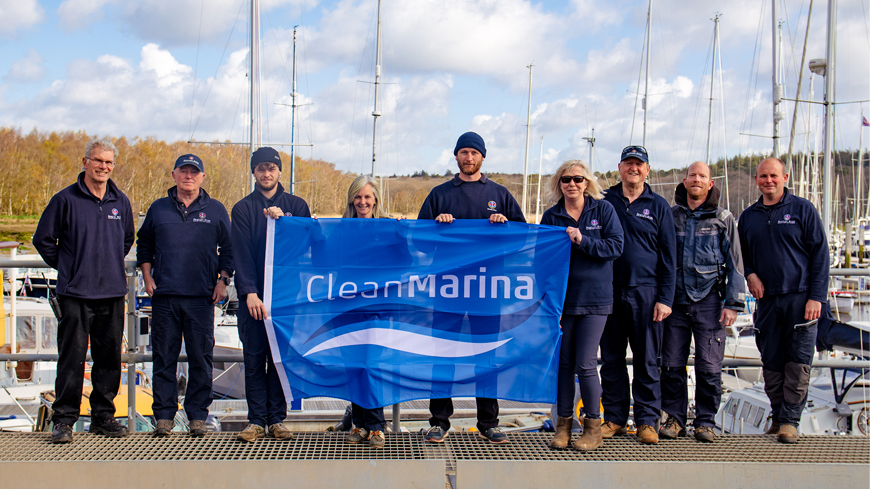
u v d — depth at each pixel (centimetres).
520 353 435
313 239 434
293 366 426
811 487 388
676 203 445
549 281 432
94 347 421
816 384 898
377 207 458
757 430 866
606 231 414
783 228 434
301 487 374
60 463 367
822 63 1263
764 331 450
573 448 411
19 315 1052
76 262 405
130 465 369
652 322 427
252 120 1862
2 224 5009
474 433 442
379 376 425
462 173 448
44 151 6881
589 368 414
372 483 376
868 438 437
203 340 427
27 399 893
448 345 437
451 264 439
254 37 1848
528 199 3341
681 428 442
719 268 427
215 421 829
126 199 430
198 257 422
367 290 436
